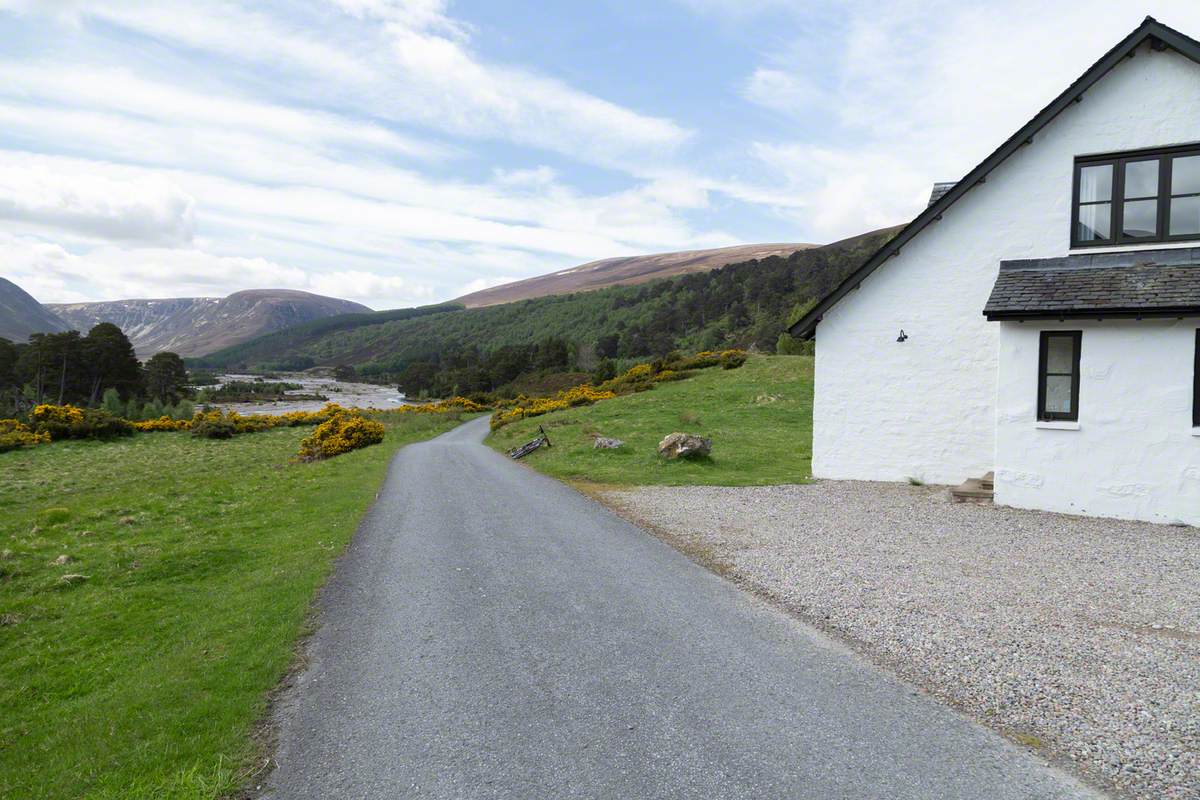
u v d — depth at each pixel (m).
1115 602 6.76
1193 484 10.23
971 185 13.29
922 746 4.12
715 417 27.73
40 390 77.31
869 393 14.78
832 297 14.87
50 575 9.12
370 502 14.03
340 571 8.64
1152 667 5.18
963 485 12.94
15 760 4.45
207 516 13.40
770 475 16.20
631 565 8.51
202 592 8.21
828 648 5.72
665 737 4.29
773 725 4.42
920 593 7.09
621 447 21.05
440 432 41.72
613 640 6.01
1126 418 10.69
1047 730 4.30
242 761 4.18
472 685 5.16
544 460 20.80
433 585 7.89
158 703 5.02
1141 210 11.89
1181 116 11.50
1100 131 12.15
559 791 3.72
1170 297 10.23
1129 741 4.13
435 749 4.23
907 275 14.27
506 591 7.56
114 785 3.97
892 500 12.59
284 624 6.62
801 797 3.61
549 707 4.76
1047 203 12.75
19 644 6.74
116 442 38.19
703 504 12.69
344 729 4.54
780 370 36.88
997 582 7.46
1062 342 11.31
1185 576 7.64
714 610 6.74
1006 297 11.60
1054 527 10.17
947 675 5.13
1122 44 11.58
